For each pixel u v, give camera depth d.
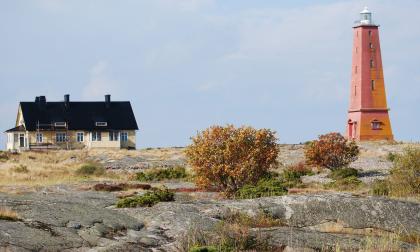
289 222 35.91
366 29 129.25
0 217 31.97
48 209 34.78
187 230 31.78
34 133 135.62
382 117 128.12
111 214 35.47
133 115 142.25
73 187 57.84
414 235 34.47
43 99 140.38
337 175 69.44
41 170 81.50
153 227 33.59
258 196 46.56
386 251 30.12
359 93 128.75
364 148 102.44
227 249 29.52
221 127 53.94
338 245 30.28
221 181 53.06
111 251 28.86
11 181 66.81
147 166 94.56
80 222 32.81
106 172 84.69
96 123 139.00
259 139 53.47
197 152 53.38
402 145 103.62
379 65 129.00
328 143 77.62
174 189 56.50
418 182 49.19
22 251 27.56
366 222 36.03
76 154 110.06
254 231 32.50
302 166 79.62
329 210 37.06
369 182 60.78
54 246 28.84
